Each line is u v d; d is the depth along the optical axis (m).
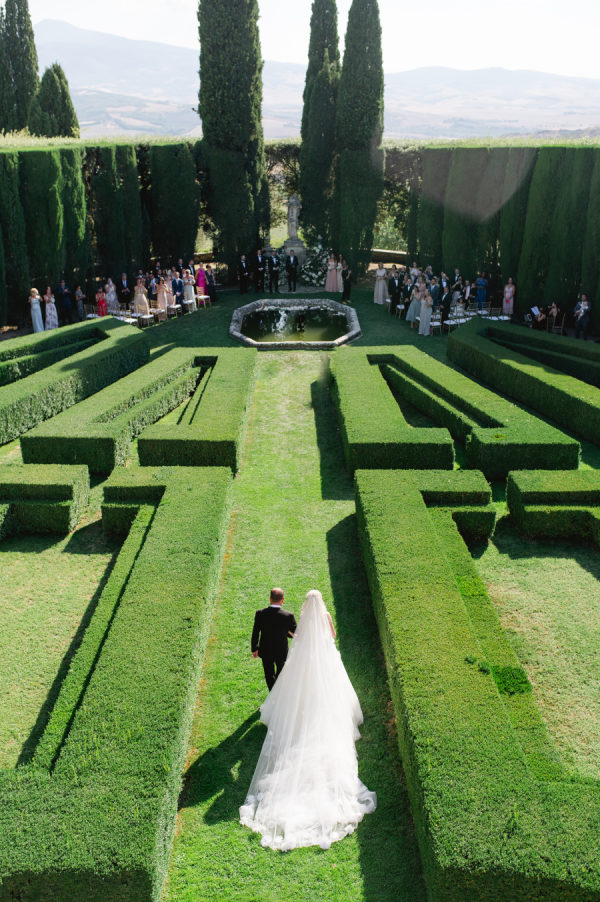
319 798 6.06
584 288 20.86
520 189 22.50
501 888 4.78
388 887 5.39
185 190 27.05
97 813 5.21
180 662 6.79
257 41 26.62
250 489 12.35
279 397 17.25
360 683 7.61
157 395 15.41
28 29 36.88
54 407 15.41
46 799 5.34
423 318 22.30
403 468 12.38
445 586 8.00
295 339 22.39
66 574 9.70
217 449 12.41
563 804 5.25
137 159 26.77
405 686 6.38
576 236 21.03
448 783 5.38
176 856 5.67
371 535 9.14
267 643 7.17
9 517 10.66
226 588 9.38
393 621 7.34
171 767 5.70
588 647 8.02
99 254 25.55
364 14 25.78
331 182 29.53
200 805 6.16
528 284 22.73
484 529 10.33
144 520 9.98
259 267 28.23
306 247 30.83
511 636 8.22
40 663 7.88
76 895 4.90
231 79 26.52
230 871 5.54
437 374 16.38
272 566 9.89
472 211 24.36
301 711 6.40
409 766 5.96
